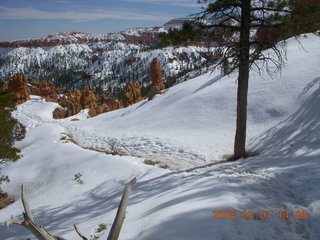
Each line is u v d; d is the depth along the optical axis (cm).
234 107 2064
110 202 962
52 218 995
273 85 1956
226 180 843
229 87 2341
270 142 1407
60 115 6556
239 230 489
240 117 1267
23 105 7638
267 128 1611
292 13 965
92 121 4047
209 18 1098
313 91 1656
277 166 966
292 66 2073
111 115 4034
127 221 653
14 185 2023
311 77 1816
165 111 2653
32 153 2662
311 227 515
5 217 1328
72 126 3909
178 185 914
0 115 1803
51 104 7494
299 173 814
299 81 1844
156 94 3659
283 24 983
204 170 1130
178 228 500
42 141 3138
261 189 740
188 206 609
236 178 860
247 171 986
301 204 615
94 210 930
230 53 1139
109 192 1150
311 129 1279
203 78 3155
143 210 722
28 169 2214
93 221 767
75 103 6844
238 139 1299
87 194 1218
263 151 1334
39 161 2291
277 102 1777
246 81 1200
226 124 1927
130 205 829
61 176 1783
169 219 548
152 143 1977
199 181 895
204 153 1561
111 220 698
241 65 1171
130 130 2619
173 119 2359
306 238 492
